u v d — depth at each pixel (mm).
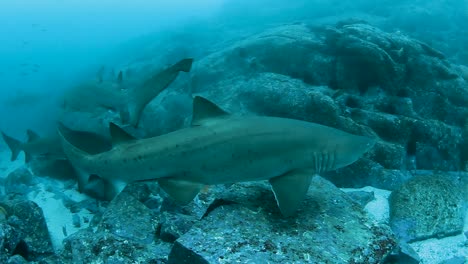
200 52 20641
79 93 8836
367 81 9398
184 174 3941
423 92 9180
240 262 3447
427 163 8031
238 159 3787
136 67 21609
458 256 4973
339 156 3785
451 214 5645
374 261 3725
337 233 3914
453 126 8633
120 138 4199
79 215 7598
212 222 3945
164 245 5137
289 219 4047
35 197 8445
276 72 10758
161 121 10234
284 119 4031
